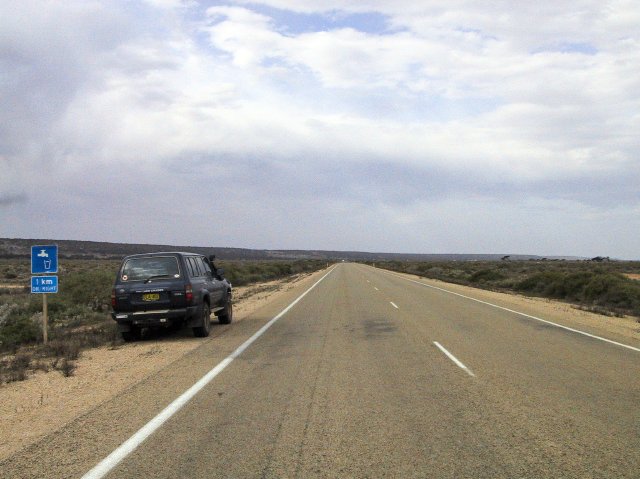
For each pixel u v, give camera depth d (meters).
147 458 5.41
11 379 9.38
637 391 8.02
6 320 16.98
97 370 10.09
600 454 5.46
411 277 50.25
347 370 9.48
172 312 13.11
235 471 5.07
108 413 7.04
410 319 17.12
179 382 8.72
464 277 55.66
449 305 21.88
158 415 6.86
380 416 6.75
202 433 6.15
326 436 6.02
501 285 42.84
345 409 7.06
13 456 5.58
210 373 9.35
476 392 7.94
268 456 5.43
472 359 10.51
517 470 5.05
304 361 10.34
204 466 5.19
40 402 7.86
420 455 5.43
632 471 5.03
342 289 32.06
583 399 7.57
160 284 13.16
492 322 16.42
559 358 10.65
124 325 13.39
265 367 9.82
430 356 10.81
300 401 7.46
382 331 14.41
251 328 15.36
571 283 31.27
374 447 5.66
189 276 13.55
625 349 11.79
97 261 90.75
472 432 6.14
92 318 19.89
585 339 13.26
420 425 6.39
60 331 16.23
